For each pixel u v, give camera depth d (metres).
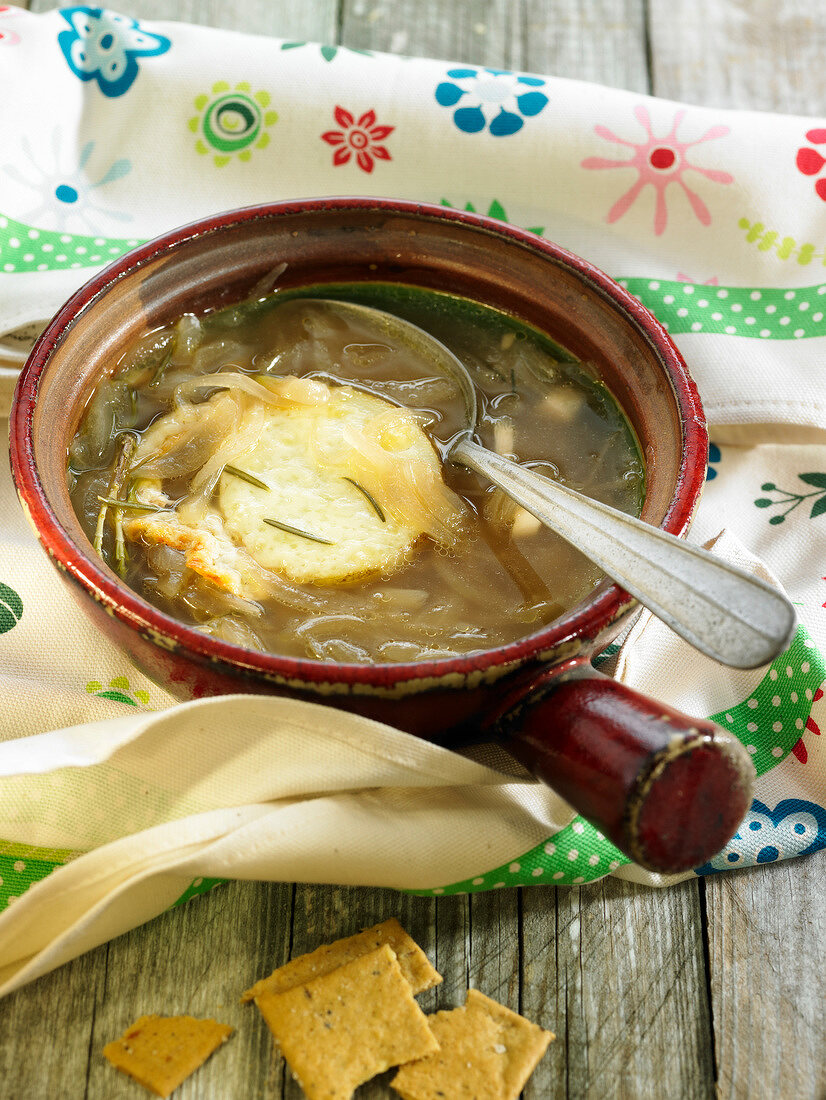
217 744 0.36
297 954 0.37
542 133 0.48
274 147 0.49
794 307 0.47
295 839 0.36
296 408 0.41
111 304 0.41
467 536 0.39
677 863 0.33
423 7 0.58
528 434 0.41
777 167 0.48
